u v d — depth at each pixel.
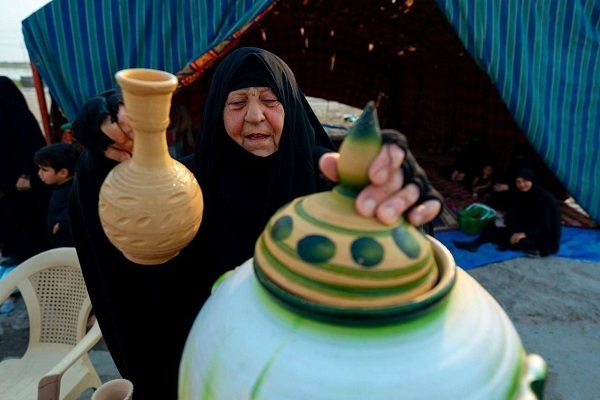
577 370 2.82
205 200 1.27
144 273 1.13
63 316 2.29
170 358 1.23
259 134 1.25
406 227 0.60
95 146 0.98
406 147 0.58
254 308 0.60
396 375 0.52
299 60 9.40
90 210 1.11
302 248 0.57
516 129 7.19
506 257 4.18
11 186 3.73
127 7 3.76
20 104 3.84
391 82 10.45
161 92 0.68
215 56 3.81
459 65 8.36
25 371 2.13
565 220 5.07
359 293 0.54
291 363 0.54
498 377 0.57
